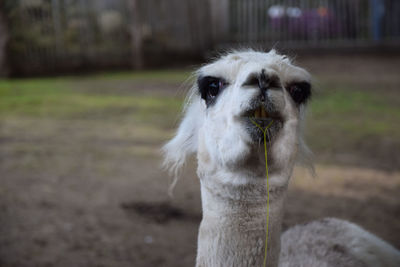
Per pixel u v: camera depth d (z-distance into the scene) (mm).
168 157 3066
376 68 15914
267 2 19734
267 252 2525
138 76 15945
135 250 4816
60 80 14984
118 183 6570
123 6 17828
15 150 7852
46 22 16062
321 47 19312
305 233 3646
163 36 18953
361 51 18969
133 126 9375
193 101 2959
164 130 9086
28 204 5824
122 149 8000
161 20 18875
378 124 9453
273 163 2363
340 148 7961
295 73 2520
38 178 6684
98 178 6730
